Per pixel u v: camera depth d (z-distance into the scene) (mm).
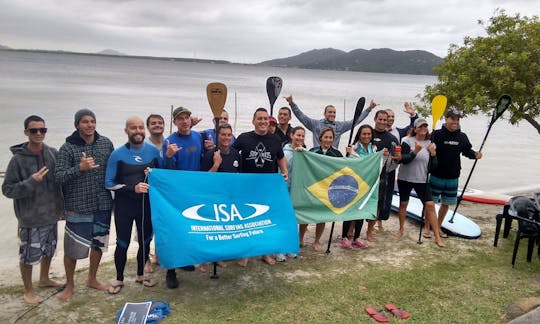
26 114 28938
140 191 5133
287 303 5387
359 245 7418
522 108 9969
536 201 7051
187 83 95312
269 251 5672
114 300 5309
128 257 6824
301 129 6719
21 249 5023
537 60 9586
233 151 6160
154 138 6168
